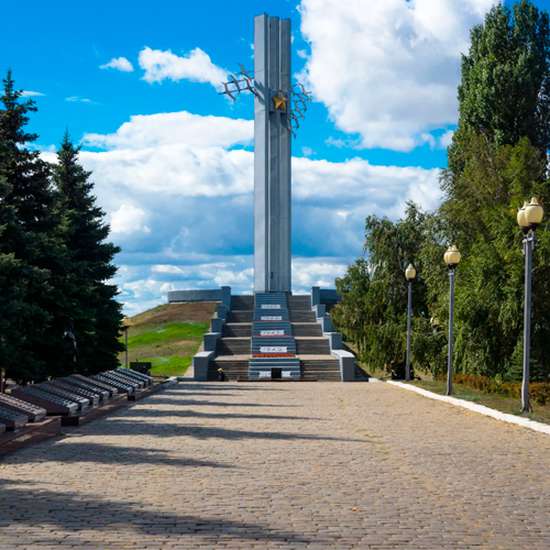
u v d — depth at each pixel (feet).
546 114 148.87
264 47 223.71
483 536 24.32
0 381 87.71
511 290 101.45
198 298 294.87
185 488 31.89
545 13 150.30
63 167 119.14
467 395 84.79
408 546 23.03
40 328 83.92
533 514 27.61
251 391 105.19
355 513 27.45
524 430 55.21
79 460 39.91
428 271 125.39
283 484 33.09
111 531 24.41
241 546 22.80
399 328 142.72
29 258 80.79
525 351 65.36
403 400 85.51
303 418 64.44
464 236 121.70
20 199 88.58
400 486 32.94
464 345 108.47
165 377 155.33
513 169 122.01
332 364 163.12
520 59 145.38
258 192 223.10
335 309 160.45
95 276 118.62
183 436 51.21
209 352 167.22
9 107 89.04
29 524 25.25
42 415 55.11
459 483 33.78
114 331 121.08
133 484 32.76
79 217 117.70
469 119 151.33
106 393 76.48
